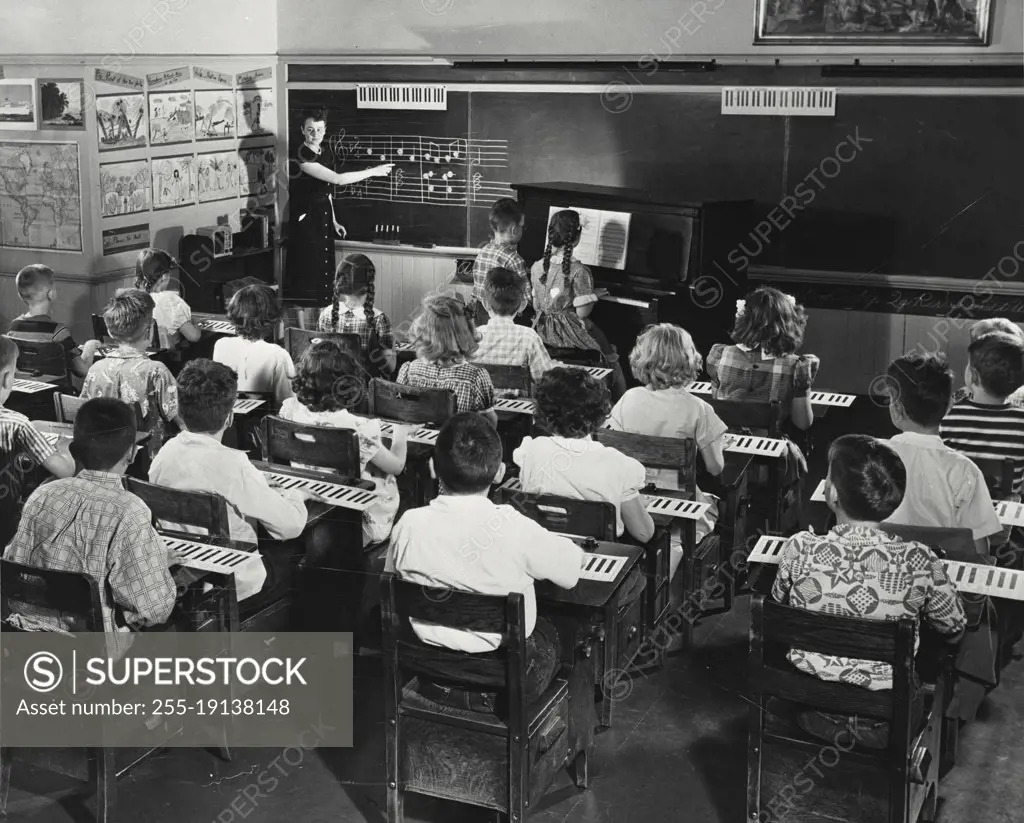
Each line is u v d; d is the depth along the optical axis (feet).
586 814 12.00
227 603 12.42
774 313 17.44
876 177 27.30
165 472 13.05
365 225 32.45
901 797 10.18
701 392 18.52
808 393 17.89
